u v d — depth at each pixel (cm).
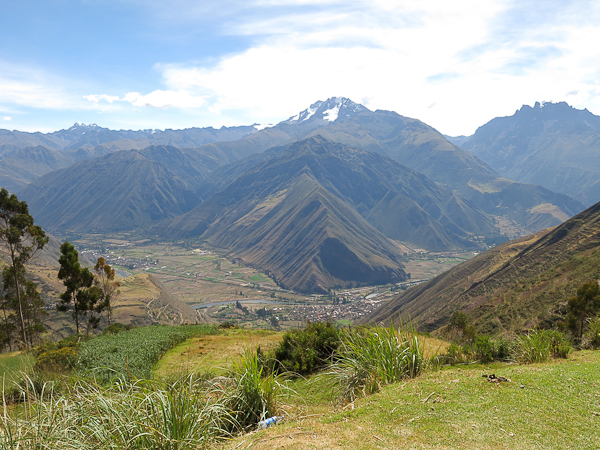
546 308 5488
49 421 479
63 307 4478
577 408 500
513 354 1138
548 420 465
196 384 623
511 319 6162
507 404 521
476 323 7056
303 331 1418
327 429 482
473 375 693
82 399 532
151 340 2709
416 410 523
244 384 670
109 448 458
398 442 420
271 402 680
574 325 2394
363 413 534
